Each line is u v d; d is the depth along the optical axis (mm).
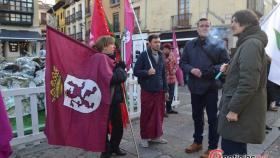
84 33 37844
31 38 29688
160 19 22203
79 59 3615
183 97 9750
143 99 4707
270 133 5523
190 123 6211
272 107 7336
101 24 4664
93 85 3551
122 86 4215
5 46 29438
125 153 4434
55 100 3516
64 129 3553
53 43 3494
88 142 3584
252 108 2738
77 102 3578
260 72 2674
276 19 4609
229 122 2805
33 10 32156
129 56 5379
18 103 4770
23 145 4836
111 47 3949
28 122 5621
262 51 2713
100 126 3549
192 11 19906
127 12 5285
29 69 7547
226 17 18000
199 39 4316
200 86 4250
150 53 4730
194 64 4270
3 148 2152
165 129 5762
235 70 2791
